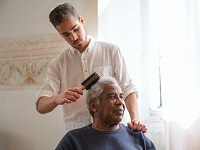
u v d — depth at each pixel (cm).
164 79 170
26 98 217
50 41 206
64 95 133
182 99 164
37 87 212
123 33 198
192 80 164
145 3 197
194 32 166
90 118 158
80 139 135
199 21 165
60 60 165
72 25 141
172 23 171
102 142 134
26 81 217
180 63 166
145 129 142
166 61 169
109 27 195
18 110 221
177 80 165
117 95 133
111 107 131
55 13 141
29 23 215
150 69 192
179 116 164
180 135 164
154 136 190
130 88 154
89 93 136
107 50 159
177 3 171
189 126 163
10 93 224
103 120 134
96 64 158
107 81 135
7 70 225
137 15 199
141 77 196
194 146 162
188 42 167
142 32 197
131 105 149
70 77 162
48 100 145
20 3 218
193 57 165
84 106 158
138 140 141
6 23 225
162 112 183
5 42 225
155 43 187
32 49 214
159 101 190
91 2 189
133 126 140
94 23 188
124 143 136
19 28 219
